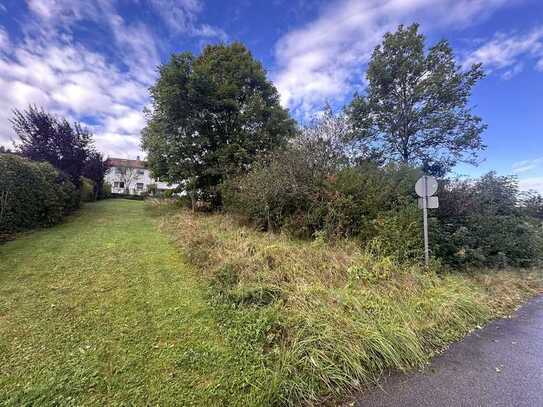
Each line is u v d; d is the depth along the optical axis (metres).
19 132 11.14
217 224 7.68
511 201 8.04
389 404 2.12
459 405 2.12
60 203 8.32
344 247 5.41
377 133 15.13
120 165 32.09
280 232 6.86
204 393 2.03
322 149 8.47
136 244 5.99
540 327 3.79
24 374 2.08
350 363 2.41
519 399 2.22
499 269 6.48
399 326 3.09
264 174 7.36
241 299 3.38
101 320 2.92
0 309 3.00
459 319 3.65
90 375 2.12
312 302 3.27
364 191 6.55
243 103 12.09
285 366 2.30
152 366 2.28
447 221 6.61
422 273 4.80
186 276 4.29
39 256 4.81
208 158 11.26
